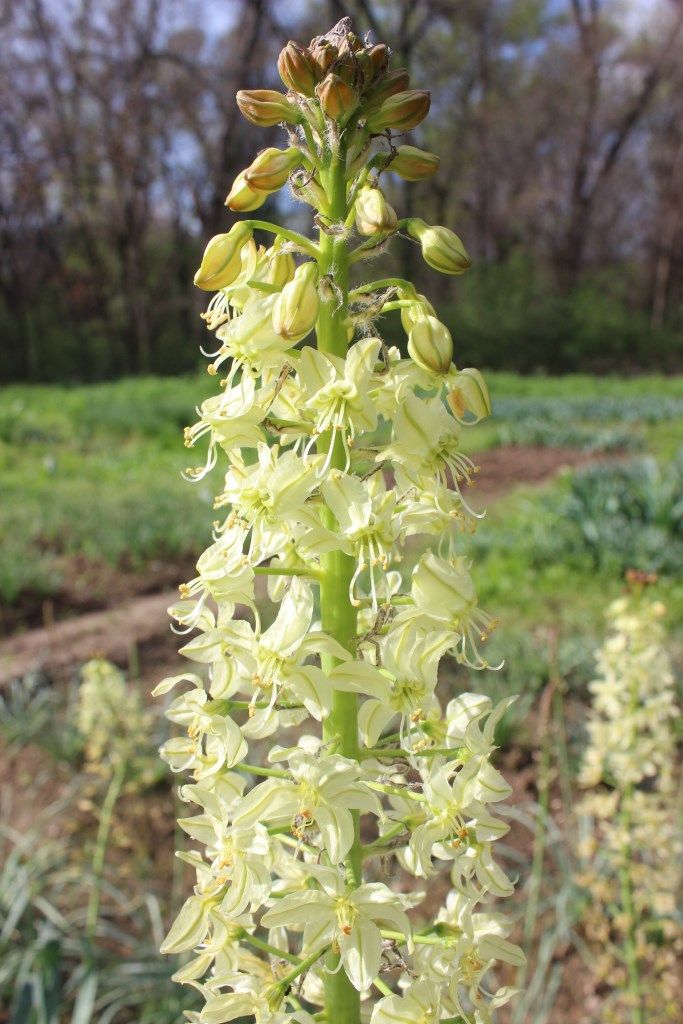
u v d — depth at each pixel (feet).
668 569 27.45
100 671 14.78
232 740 5.61
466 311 112.88
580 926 13.43
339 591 5.77
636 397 70.74
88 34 97.14
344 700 5.76
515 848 15.02
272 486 5.32
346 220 5.69
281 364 5.53
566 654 20.01
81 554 30.12
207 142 104.37
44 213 110.11
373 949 5.22
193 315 119.44
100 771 15.10
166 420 56.90
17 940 12.93
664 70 109.50
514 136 116.67
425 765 5.72
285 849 6.75
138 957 12.80
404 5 95.25
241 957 6.05
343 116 5.53
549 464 48.32
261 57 94.63
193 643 5.73
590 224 128.47
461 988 9.41
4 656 22.27
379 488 6.24
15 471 42.65
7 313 109.91
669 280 132.67
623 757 11.62
